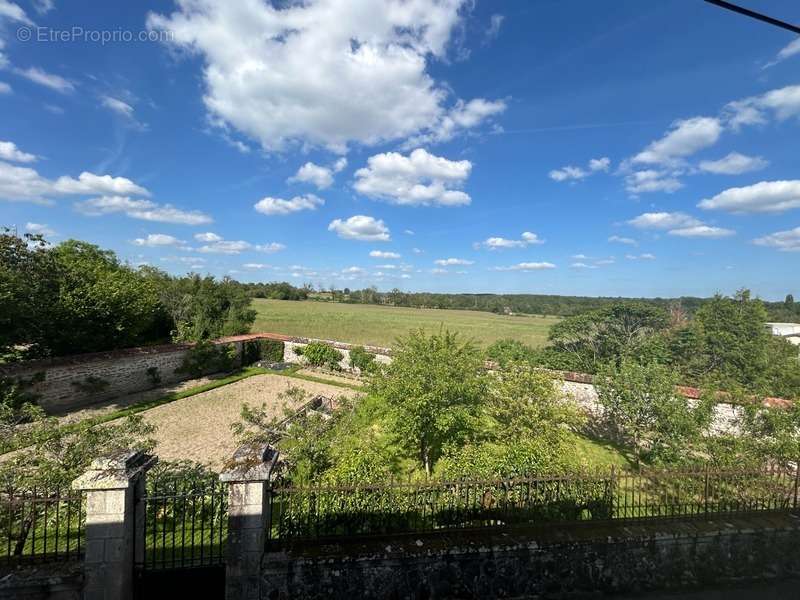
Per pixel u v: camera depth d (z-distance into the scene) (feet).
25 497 15.55
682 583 17.08
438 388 31.04
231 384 74.28
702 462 31.19
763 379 69.00
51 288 58.03
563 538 16.66
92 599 14.30
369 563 15.37
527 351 82.38
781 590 17.01
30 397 50.55
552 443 32.83
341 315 205.16
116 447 21.70
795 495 19.42
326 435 31.60
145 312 74.43
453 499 17.54
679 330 86.74
